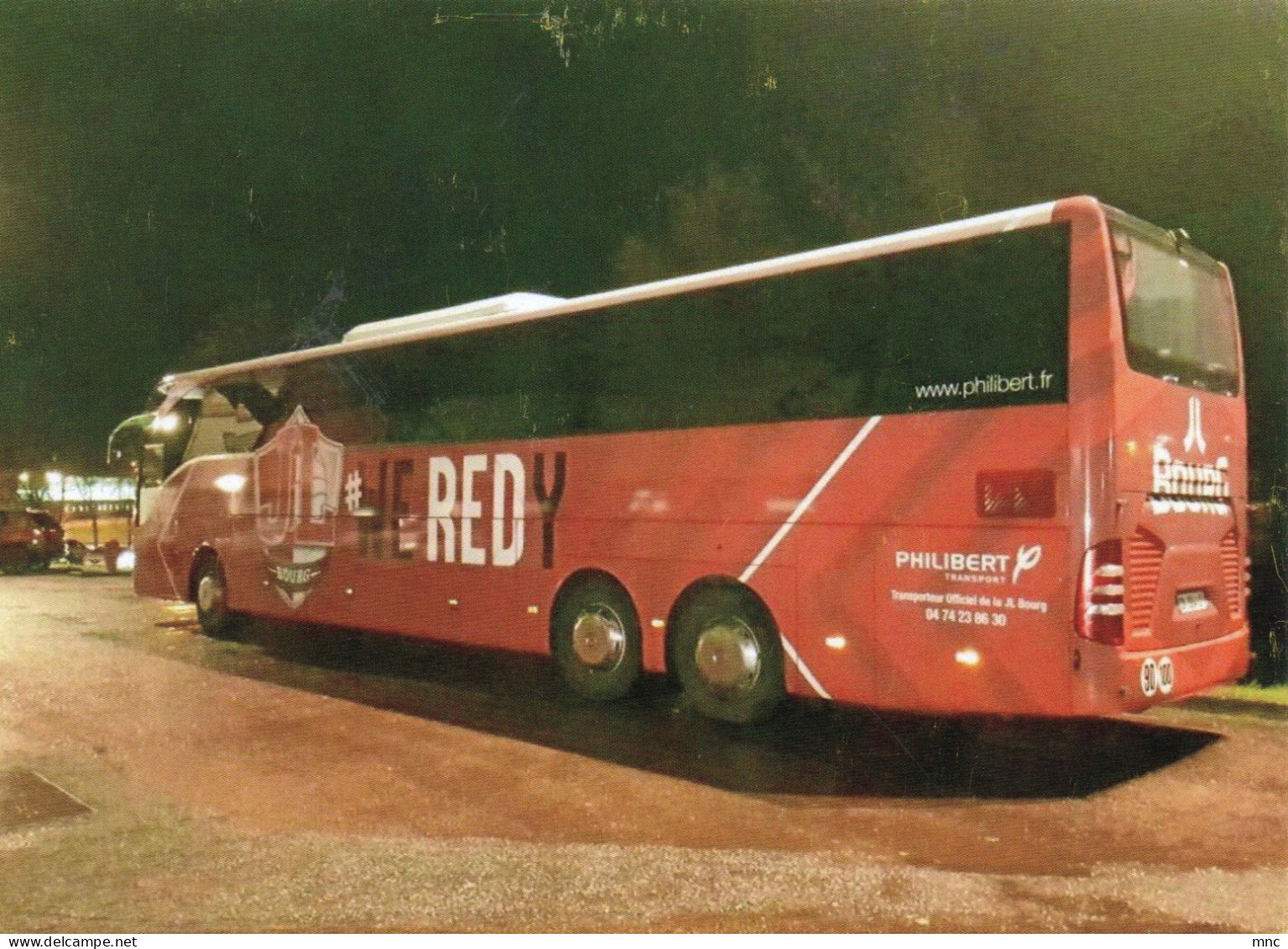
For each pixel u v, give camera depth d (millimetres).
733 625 7469
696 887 4641
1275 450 9641
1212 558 6750
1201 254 7023
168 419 13719
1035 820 5660
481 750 7172
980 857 5066
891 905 4438
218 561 12555
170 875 4789
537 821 5625
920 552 6383
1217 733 7543
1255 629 9523
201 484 12945
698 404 7684
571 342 8633
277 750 7156
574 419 8586
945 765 6762
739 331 7457
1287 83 9508
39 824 5523
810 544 6938
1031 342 6043
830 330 6941
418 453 9953
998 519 6070
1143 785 6320
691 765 6781
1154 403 6148
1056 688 5828
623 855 5062
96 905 4453
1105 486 5750
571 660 8625
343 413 10859
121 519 33656
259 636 12875
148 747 7219
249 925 4234
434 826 5508
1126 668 5746
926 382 6438
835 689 6793
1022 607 5953
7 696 8984
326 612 10961
